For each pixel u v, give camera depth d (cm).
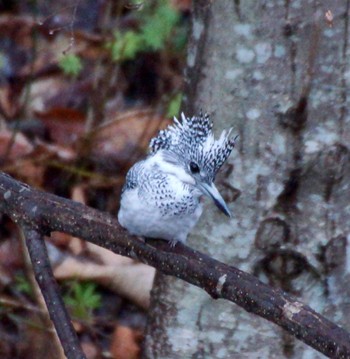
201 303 1070
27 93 1519
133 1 1527
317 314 772
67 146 1577
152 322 1114
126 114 1608
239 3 994
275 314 782
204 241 1043
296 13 985
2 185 899
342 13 984
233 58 1006
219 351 1075
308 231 1027
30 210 880
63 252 1416
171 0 1630
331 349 755
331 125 1002
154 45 1577
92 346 1374
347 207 1026
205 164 902
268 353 1060
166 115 1509
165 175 876
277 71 997
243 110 1011
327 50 991
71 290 1402
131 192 862
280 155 1011
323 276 1036
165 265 854
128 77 1703
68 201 888
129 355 1370
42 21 1384
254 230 1030
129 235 867
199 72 1034
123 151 1568
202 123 925
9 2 1803
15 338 1365
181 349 1088
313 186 1017
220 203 893
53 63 1717
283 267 1036
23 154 1548
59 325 823
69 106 1686
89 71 1711
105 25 1602
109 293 1445
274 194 1020
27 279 1388
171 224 855
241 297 802
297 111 1001
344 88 998
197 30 1036
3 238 1472
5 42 1764
